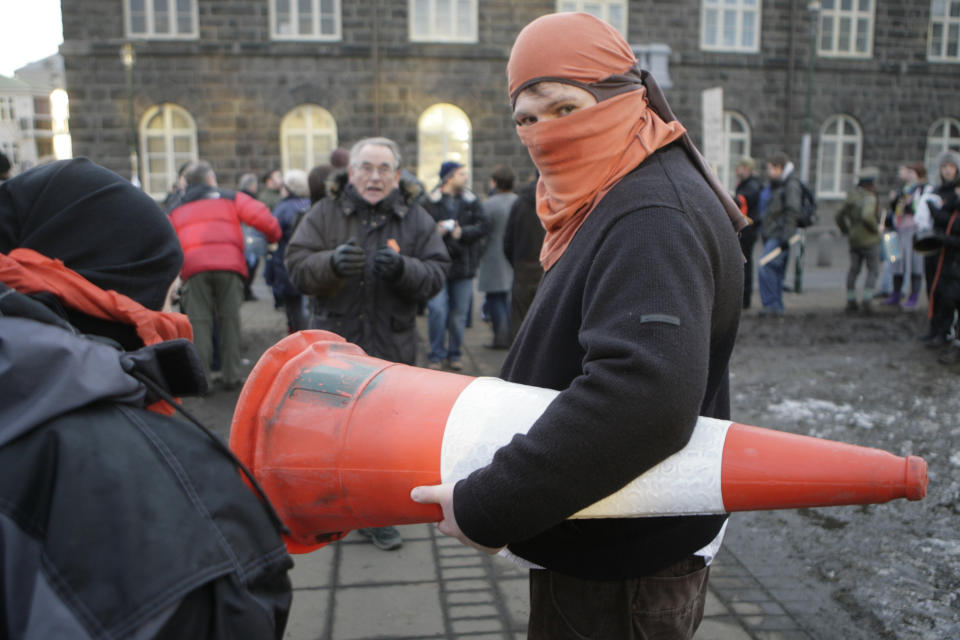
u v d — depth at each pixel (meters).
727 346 1.36
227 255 5.84
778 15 20.73
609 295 1.14
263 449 1.21
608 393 1.05
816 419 5.42
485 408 1.18
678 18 20.11
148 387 1.00
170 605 0.82
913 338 8.30
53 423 0.87
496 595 3.05
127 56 17.66
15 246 1.11
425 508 1.17
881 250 10.77
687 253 1.14
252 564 0.93
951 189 7.82
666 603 1.37
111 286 1.11
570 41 1.29
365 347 3.61
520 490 1.06
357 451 1.17
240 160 18.72
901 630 2.86
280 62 18.56
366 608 2.95
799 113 21.12
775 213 9.38
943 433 5.10
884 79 21.59
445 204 6.81
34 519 0.83
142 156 18.52
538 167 1.38
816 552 3.53
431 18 19.08
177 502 0.89
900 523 3.85
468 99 19.16
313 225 3.66
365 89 18.88
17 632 0.79
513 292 5.99
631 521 1.30
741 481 1.09
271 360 1.26
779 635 2.81
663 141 1.33
